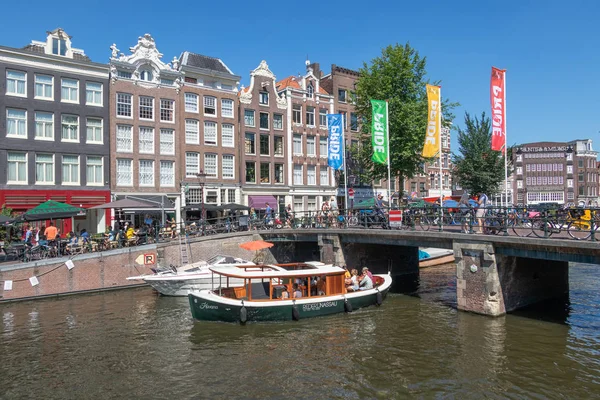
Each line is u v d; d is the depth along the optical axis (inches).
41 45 1225.4
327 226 1044.5
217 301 692.1
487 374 486.6
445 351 553.3
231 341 615.8
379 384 471.8
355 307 759.7
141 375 506.3
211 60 1581.0
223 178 1508.4
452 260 1307.8
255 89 1592.0
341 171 1817.2
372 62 1459.2
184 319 727.1
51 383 487.8
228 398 448.5
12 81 1149.1
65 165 1224.8
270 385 475.8
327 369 513.3
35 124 1179.3
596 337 587.2
